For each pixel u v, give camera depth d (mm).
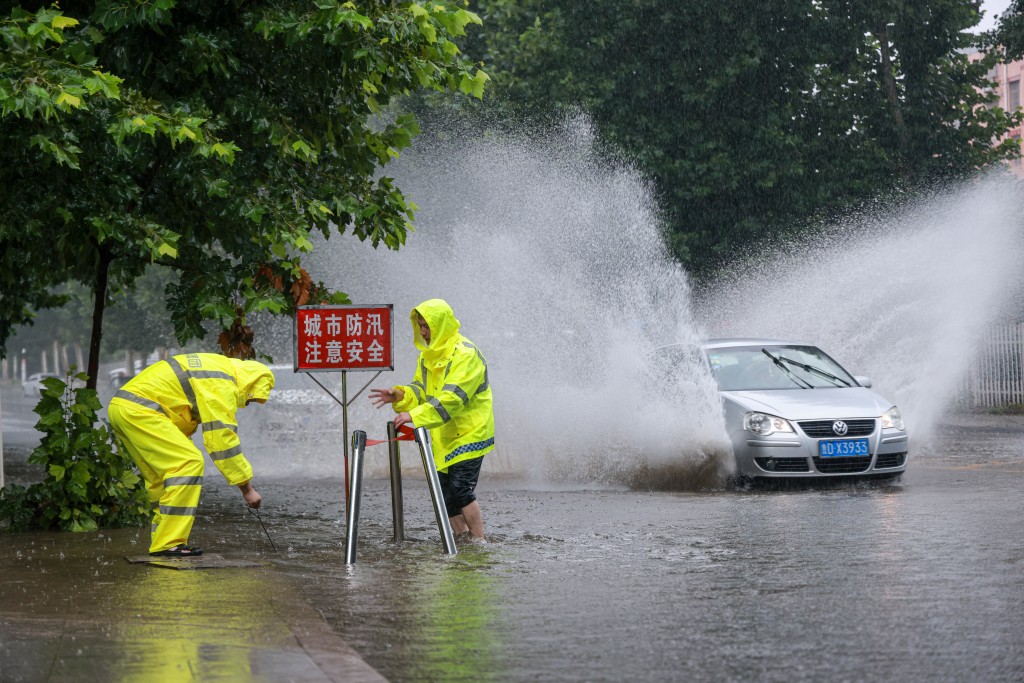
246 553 14703
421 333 15398
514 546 14992
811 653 9281
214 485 24516
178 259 19547
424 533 16594
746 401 21672
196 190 17844
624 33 44906
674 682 8531
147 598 11500
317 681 8289
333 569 13469
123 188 17266
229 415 14266
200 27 18000
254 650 9219
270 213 18047
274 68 18844
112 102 15969
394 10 17438
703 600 11391
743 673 8734
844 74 47594
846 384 23453
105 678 8312
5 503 17375
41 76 14266
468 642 9805
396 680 8672
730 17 44375
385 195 19828
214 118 17844
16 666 8656
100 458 17578
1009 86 92188
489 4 47031
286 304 18734
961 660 8992
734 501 19375
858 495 19703
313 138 19594
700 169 44750
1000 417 41125
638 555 14148
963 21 48000
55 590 12047
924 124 48406
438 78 18281
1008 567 12805
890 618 10445
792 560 13516
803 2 45500
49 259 19797
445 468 15438
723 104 45469
